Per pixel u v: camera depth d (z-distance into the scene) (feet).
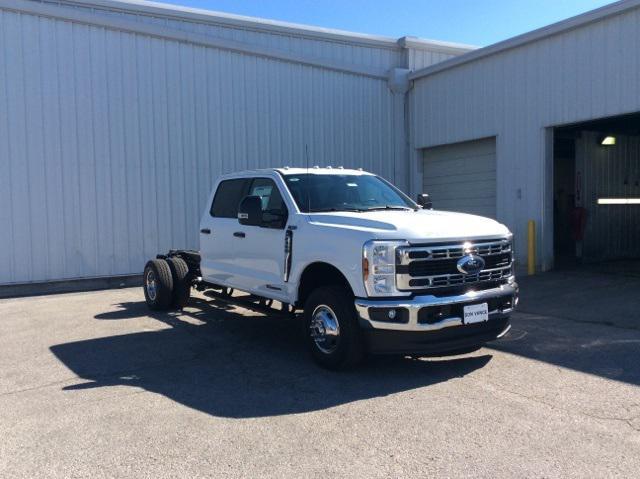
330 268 20.43
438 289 18.72
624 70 37.22
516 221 45.21
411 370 20.02
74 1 42.04
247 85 49.49
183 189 46.73
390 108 57.21
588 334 24.52
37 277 41.01
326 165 53.62
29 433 15.07
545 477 12.23
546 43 42.27
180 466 13.04
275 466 12.96
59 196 41.75
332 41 53.93
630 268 43.29
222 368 20.80
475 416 15.70
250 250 24.20
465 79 49.85
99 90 43.11
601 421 15.21
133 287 43.52
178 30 46.01
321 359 20.07
